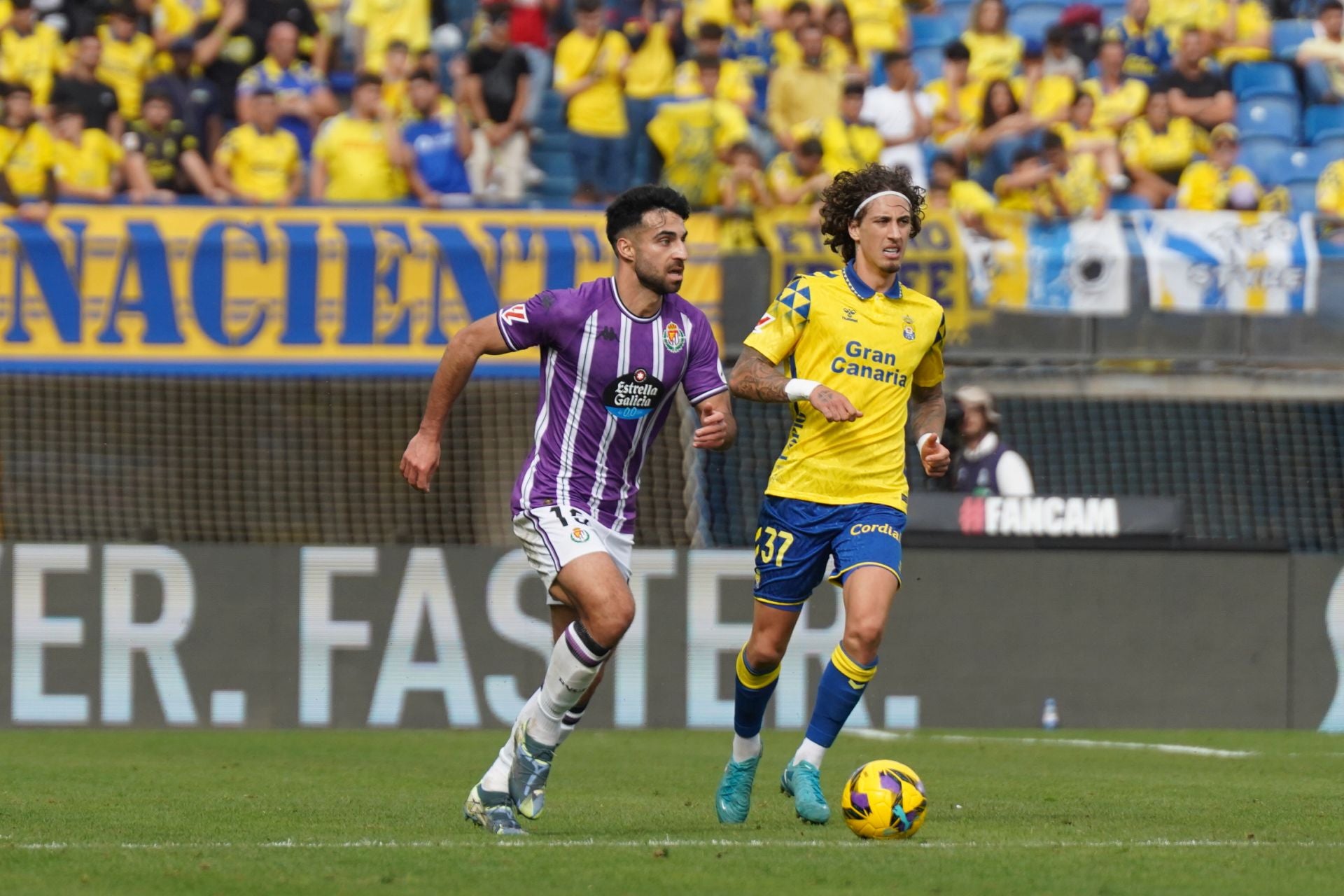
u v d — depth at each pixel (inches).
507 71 1904.5
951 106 2059.5
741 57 2062.0
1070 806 896.3
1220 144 2012.8
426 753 1250.0
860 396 776.9
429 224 1592.0
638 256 722.2
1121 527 1534.2
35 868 623.2
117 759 1197.1
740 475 1600.6
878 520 773.3
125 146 1788.9
